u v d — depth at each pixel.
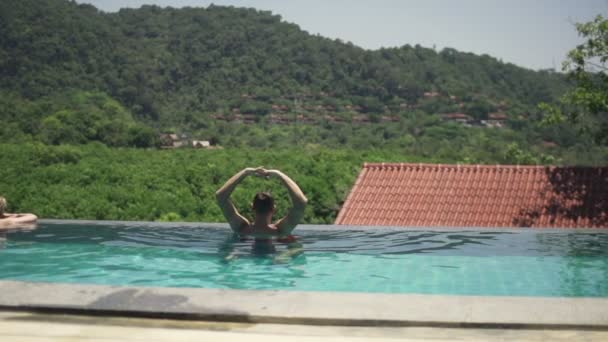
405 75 140.38
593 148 73.62
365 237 7.91
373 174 17.47
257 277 5.40
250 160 35.28
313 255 6.53
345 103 136.38
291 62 144.38
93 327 3.22
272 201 7.21
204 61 140.50
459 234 8.35
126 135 64.38
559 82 145.00
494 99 134.00
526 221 15.02
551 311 3.34
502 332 3.13
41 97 101.19
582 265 6.18
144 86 119.38
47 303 3.52
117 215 23.70
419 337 3.05
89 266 5.86
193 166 30.45
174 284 5.11
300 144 103.88
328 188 24.61
